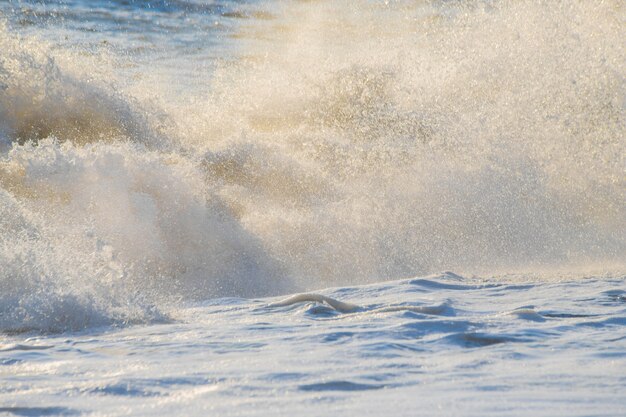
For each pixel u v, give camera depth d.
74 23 68.69
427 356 12.62
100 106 37.66
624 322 15.88
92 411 9.34
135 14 75.44
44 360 12.65
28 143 29.62
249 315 17.56
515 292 20.39
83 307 16.73
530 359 12.45
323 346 13.46
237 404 9.51
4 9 69.12
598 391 10.30
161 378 10.87
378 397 9.87
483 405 9.50
